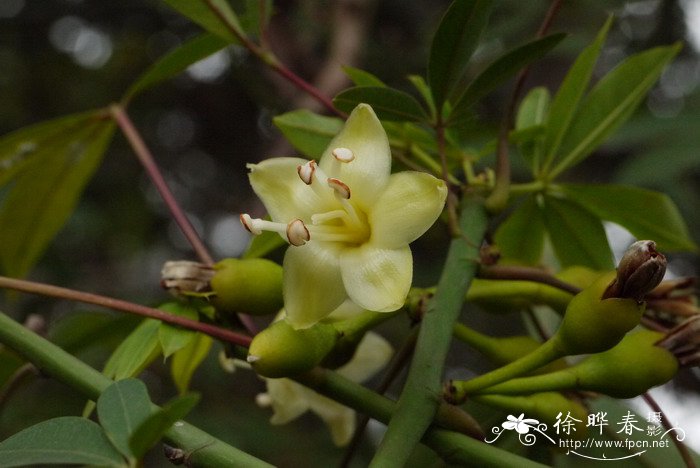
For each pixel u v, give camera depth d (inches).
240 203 49.5
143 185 48.0
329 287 19.2
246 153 49.1
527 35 35.0
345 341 20.1
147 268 48.2
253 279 20.1
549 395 20.0
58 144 23.9
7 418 35.2
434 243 40.1
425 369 19.2
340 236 19.4
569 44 34.3
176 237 49.1
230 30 21.6
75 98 48.4
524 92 38.2
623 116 22.4
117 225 46.4
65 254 43.6
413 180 19.3
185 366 21.6
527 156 22.6
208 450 18.6
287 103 38.4
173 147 49.6
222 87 48.0
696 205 34.0
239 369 40.4
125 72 48.6
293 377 19.3
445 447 19.0
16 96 47.8
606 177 40.6
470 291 21.1
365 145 19.5
